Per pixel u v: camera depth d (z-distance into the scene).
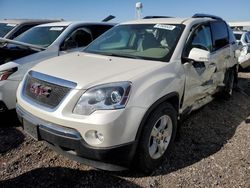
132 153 3.10
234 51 6.15
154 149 3.41
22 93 3.62
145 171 3.37
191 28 4.33
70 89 3.05
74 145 2.97
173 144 4.05
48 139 3.15
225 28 5.85
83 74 3.22
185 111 4.19
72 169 3.45
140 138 3.17
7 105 4.62
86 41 6.32
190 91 4.12
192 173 3.42
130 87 3.05
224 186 3.18
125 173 3.40
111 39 4.59
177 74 3.69
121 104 2.95
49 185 3.16
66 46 5.80
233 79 6.48
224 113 5.54
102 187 3.14
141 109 3.07
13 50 5.05
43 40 5.91
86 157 3.03
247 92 7.42
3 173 3.35
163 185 3.20
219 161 3.70
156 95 3.24
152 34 4.28
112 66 3.48
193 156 3.81
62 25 6.24
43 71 3.47
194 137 4.40
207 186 3.18
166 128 3.61
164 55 3.83
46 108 3.15
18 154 3.77
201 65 4.36
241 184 3.22
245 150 3.99
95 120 2.86
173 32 4.18
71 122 2.93
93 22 6.67
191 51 3.88
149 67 3.47
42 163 3.57
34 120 3.23
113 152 2.95
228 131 4.69
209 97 5.18
